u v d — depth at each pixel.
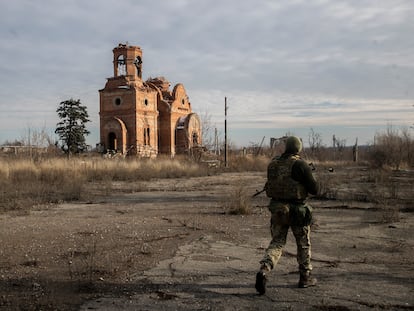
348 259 7.16
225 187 22.09
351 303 5.09
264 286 5.29
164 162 34.91
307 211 5.59
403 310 4.88
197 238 8.87
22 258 7.17
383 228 9.88
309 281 5.66
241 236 9.09
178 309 4.92
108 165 29.88
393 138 38.69
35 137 37.19
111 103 51.97
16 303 5.08
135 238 8.84
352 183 21.80
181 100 58.69
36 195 16.88
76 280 5.98
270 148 57.81
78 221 11.10
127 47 52.22
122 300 5.22
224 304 5.07
